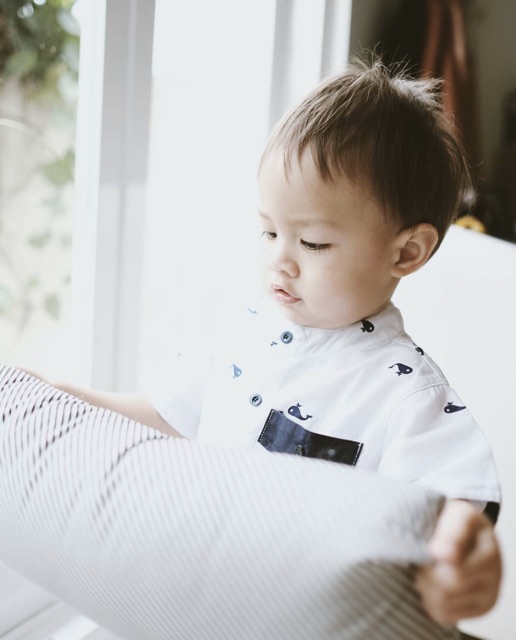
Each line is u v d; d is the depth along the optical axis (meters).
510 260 1.00
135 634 0.44
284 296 0.69
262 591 0.37
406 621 0.35
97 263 0.94
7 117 0.91
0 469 0.45
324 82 0.70
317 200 0.64
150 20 0.92
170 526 0.39
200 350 0.81
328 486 0.39
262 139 1.14
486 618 1.08
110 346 1.00
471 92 1.29
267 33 1.12
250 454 0.42
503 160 1.33
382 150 0.65
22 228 0.96
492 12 1.28
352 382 0.69
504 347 1.01
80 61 0.92
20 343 0.99
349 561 0.35
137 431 0.45
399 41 1.30
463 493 0.59
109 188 0.94
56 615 0.81
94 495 0.41
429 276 1.06
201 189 1.16
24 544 0.44
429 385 0.67
